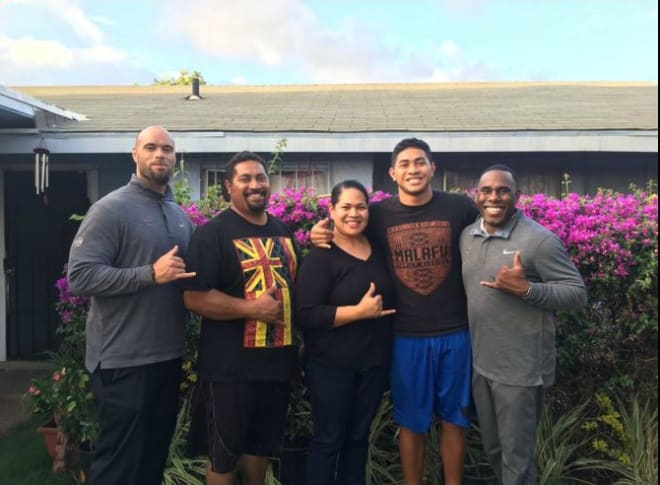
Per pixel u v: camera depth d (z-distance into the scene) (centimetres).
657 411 337
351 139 654
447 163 711
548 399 352
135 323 272
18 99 570
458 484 303
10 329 726
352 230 283
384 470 334
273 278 279
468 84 1259
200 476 340
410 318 291
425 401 294
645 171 708
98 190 704
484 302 274
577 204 350
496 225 276
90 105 915
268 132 654
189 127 670
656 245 329
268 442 292
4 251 704
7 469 392
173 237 288
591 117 730
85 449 365
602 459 346
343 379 282
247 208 283
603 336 338
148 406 275
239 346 273
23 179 739
